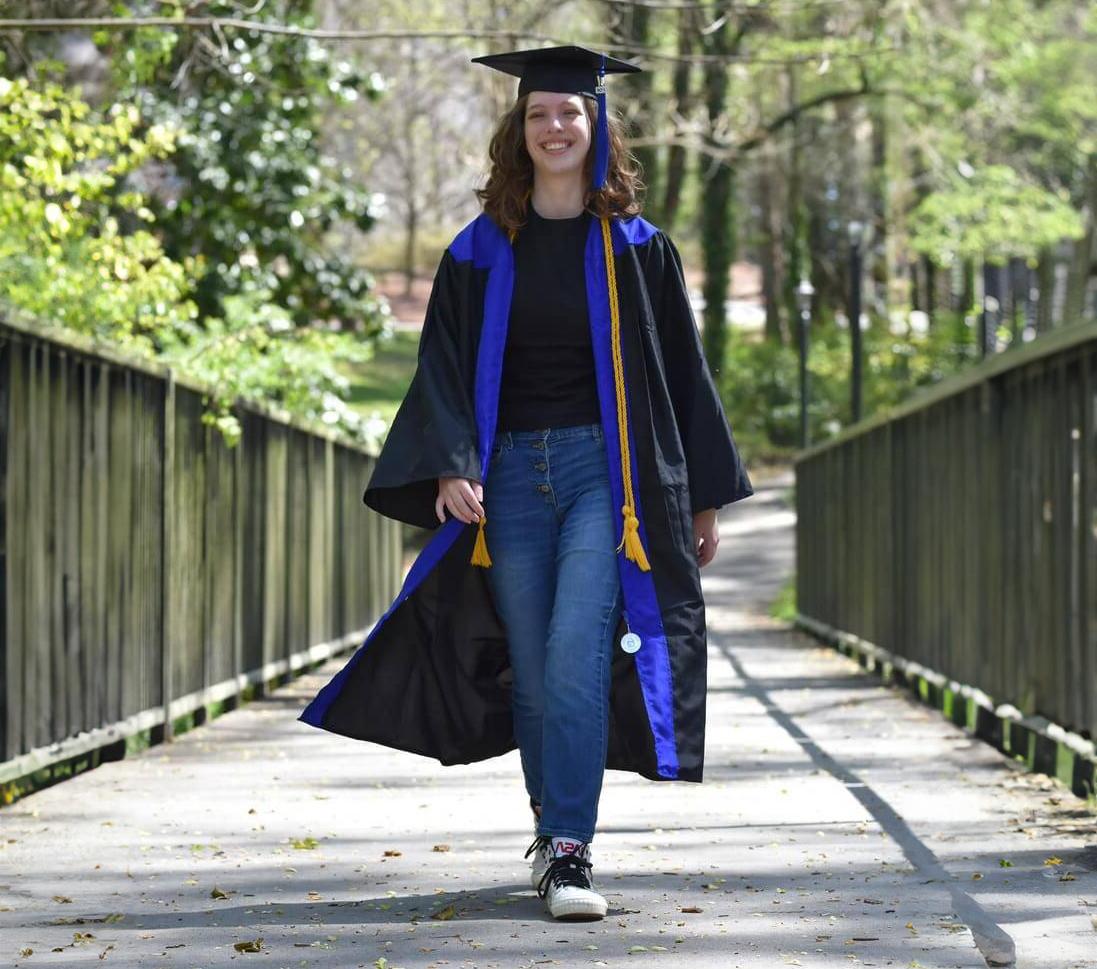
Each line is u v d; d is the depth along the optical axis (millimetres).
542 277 7305
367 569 27297
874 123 67062
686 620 7277
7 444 10516
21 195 15312
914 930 6883
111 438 12836
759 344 75438
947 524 16406
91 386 12320
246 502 17719
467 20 24047
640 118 38812
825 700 17734
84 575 12117
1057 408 12039
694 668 7273
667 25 31922
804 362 43438
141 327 19453
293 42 25172
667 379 7465
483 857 8773
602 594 7207
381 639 7418
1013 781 11703
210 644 16047
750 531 53344
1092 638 10984
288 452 20016
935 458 17125
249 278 28172
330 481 23156
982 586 14430
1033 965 6301
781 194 76375
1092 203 65188
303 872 8375
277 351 21703
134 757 13430
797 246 74688
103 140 16172
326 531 22891
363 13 43031
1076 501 11594
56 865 8625
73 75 23266
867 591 22328
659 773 7152
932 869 8297
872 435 21797
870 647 21812
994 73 52312
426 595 7449
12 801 11141
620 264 7332
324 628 22750
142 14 20594
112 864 8648
